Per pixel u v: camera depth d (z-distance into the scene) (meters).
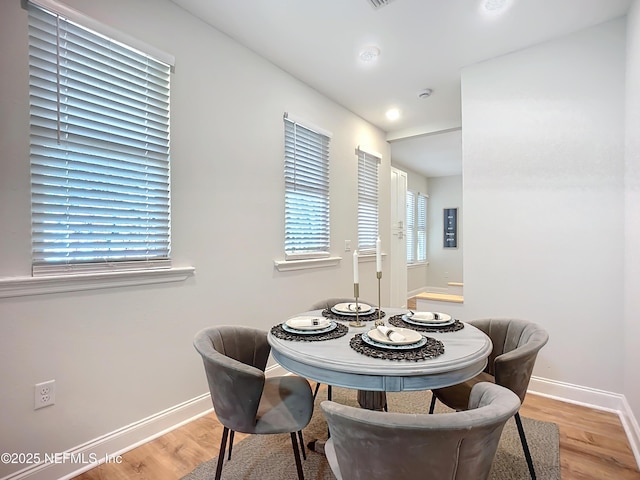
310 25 2.24
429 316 1.84
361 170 3.96
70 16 1.58
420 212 7.53
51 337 1.55
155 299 1.96
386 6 2.05
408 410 2.27
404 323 1.78
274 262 2.74
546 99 2.45
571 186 2.37
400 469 0.85
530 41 2.43
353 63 2.73
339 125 3.56
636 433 1.83
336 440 0.94
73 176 1.63
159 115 1.97
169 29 2.01
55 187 1.57
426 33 2.33
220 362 1.32
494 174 2.66
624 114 2.18
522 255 2.56
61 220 1.60
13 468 1.45
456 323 1.77
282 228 2.84
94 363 1.70
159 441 1.89
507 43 2.46
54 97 1.57
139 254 1.90
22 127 1.47
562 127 2.40
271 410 1.45
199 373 2.19
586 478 1.58
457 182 7.46
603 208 2.27
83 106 1.66
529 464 1.54
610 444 1.86
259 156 2.62
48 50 1.54
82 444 1.65
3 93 1.42
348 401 2.39
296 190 3.00
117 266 1.79
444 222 7.61
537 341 1.56
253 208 2.57
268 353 1.81
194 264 2.16
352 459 0.91
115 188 1.79
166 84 2.01
